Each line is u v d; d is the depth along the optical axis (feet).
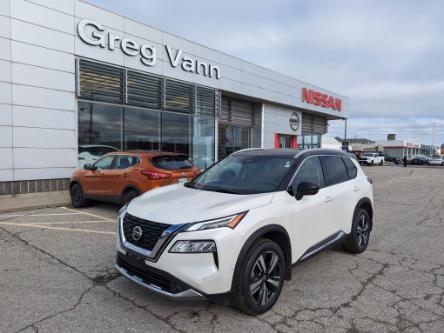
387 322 10.83
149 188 23.61
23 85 32.71
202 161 52.13
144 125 43.70
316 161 15.34
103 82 38.70
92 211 27.58
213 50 52.39
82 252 17.04
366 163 147.84
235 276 10.28
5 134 31.86
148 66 43.16
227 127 60.34
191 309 11.40
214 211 10.63
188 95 48.88
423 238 21.04
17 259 15.98
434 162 168.55
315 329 10.36
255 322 10.69
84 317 10.79
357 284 13.73
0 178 31.76
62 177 35.76
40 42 33.60
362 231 17.97
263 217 11.16
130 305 11.61
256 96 60.85
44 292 12.53
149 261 10.37
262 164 14.65
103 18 38.27
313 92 76.84
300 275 14.61
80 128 37.19
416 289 13.33
